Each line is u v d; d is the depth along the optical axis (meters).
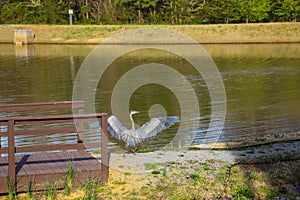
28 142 10.32
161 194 6.62
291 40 40.38
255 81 19.62
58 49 35.38
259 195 6.73
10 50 34.34
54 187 6.54
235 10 46.06
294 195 6.77
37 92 17.30
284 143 9.65
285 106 14.43
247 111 13.66
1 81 19.80
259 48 35.53
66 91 17.41
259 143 9.80
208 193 6.71
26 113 13.09
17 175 6.49
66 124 11.88
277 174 7.45
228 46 37.59
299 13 46.84
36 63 26.08
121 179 7.06
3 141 10.12
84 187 6.62
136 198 6.46
